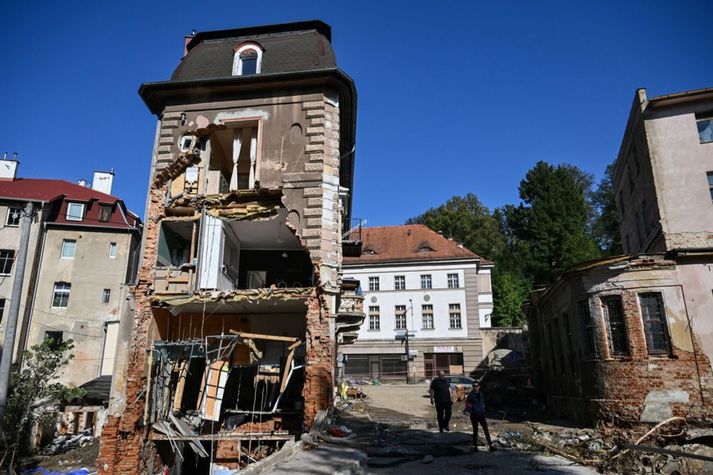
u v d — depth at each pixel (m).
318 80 18.95
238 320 20.44
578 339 18.30
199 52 20.53
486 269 50.34
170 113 19.73
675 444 14.41
